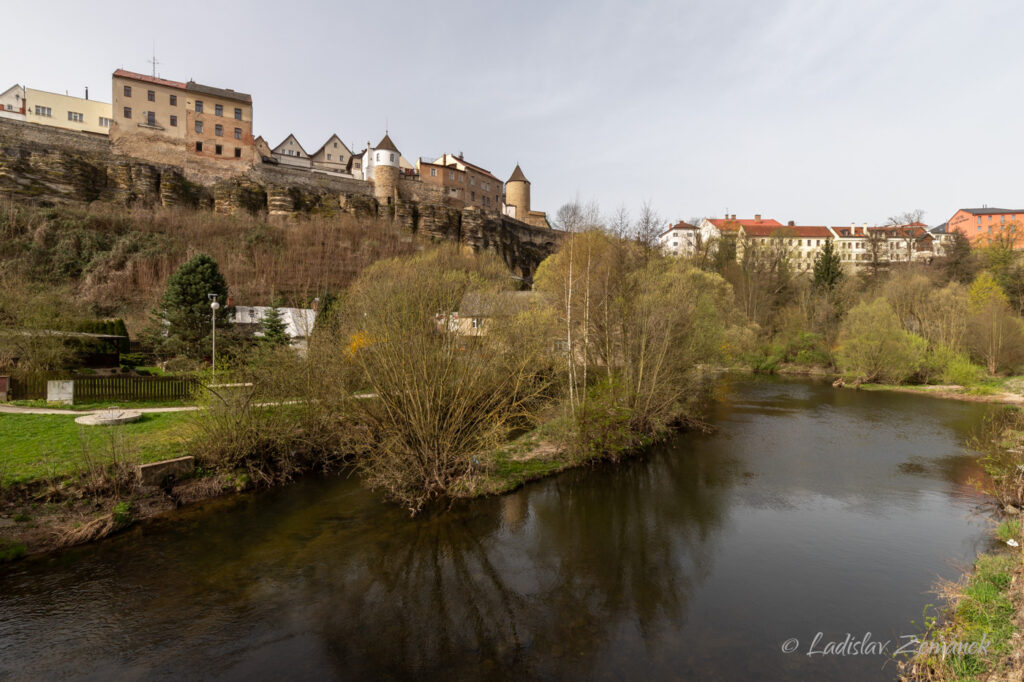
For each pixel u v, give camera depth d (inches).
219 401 537.6
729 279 2311.8
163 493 471.8
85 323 1169.4
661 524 477.4
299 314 1181.7
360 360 540.7
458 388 515.5
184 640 283.9
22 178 1959.9
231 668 261.4
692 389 884.6
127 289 1685.5
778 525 476.4
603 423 667.4
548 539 439.8
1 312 967.6
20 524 387.2
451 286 629.3
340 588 346.6
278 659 270.4
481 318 652.1
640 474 633.0
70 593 326.6
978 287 1888.5
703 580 370.6
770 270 2294.5
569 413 686.5
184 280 1282.0
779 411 1080.8
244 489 521.7
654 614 324.2
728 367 1551.4
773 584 364.8
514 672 265.9
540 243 3577.8
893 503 535.5
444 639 293.3
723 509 518.0
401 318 532.1
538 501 532.4
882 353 1482.5
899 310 1843.0
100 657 266.8
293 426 587.8
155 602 320.8
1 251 1657.2
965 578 360.5
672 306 803.4
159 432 585.6
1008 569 332.2
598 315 786.2
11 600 316.2
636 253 1235.9
